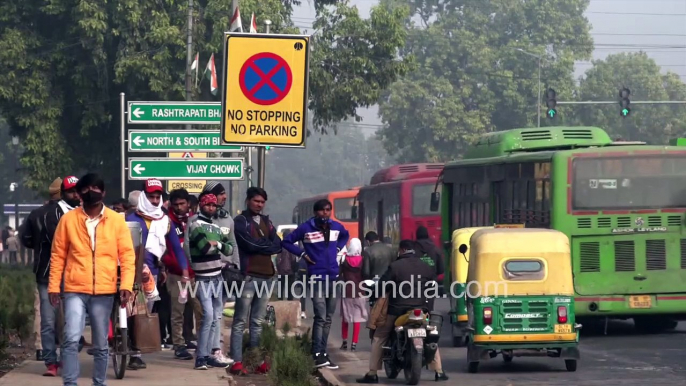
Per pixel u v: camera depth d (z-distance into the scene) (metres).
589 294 23.25
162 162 24.12
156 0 50.28
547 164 23.91
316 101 56.09
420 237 23.36
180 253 16.09
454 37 110.81
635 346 21.78
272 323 22.48
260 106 17.92
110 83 52.44
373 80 56.66
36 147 51.78
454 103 106.38
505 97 108.81
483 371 18.20
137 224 14.44
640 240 23.48
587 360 19.50
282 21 53.00
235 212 33.59
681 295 23.52
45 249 14.63
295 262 28.78
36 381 14.16
